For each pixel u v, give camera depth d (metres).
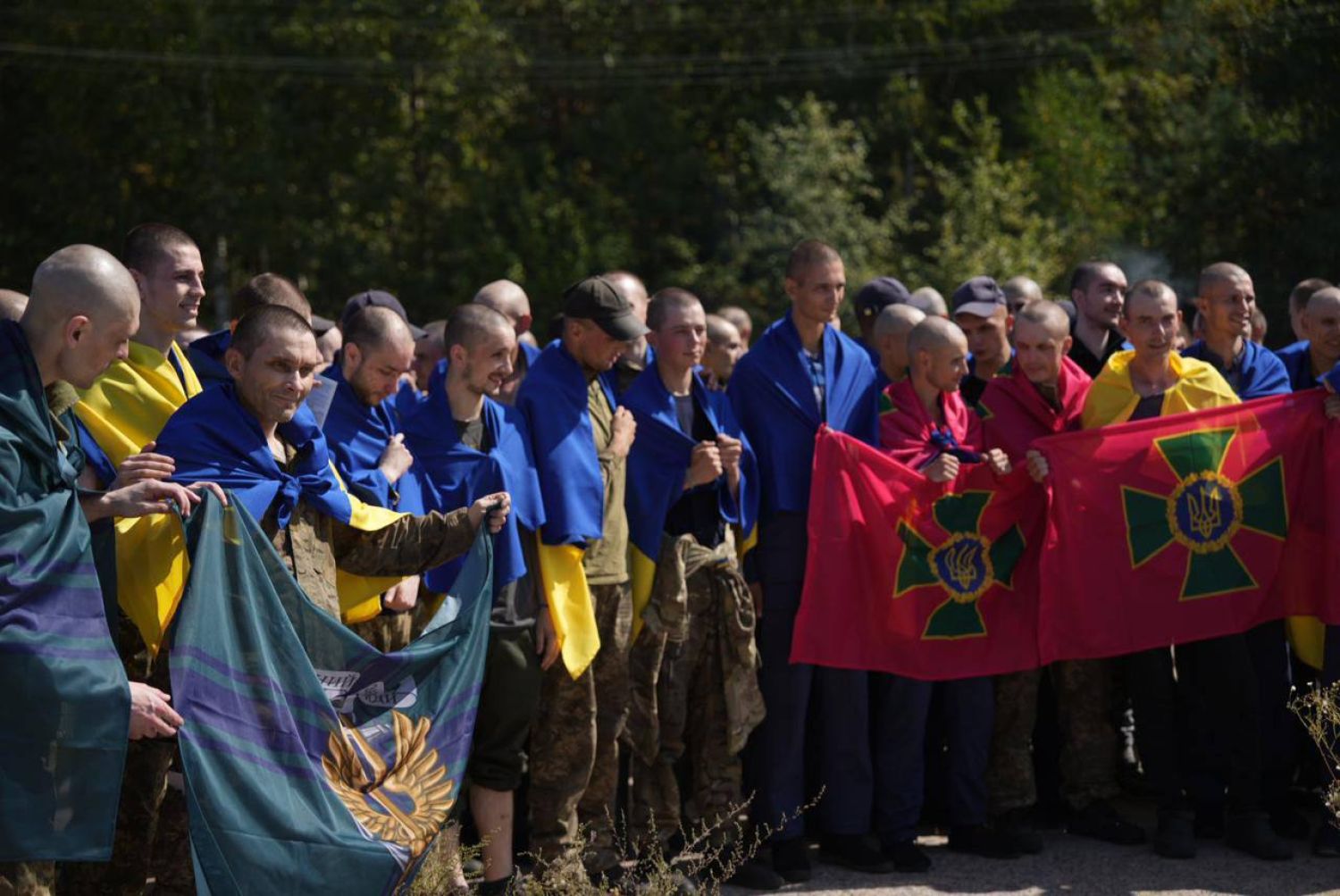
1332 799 6.34
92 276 4.34
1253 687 6.81
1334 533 6.81
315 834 4.51
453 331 5.89
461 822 6.84
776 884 6.31
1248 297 7.27
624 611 6.20
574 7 41.94
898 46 42.19
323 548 5.09
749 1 42.69
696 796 6.53
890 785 6.62
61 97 34.84
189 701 4.39
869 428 6.82
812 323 6.80
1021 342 6.98
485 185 37.06
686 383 6.52
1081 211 35.84
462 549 5.32
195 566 4.48
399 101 38.12
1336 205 27.92
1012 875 6.49
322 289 35.91
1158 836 6.76
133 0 35.34
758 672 6.61
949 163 41.34
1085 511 6.86
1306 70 28.91
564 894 5.75
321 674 4.82
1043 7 44.50
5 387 4.25
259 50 36.91
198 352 5.49
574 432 6.09
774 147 36.06
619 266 36.78
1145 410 7.01
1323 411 7.01
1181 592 6.85
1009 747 6.87
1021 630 6.82
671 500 6.34
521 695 5.82
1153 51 36.97
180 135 34.75
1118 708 7.82
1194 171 29.89
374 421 5.82
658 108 40.38
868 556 6.61
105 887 5.01
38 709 4.11
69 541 4.23
